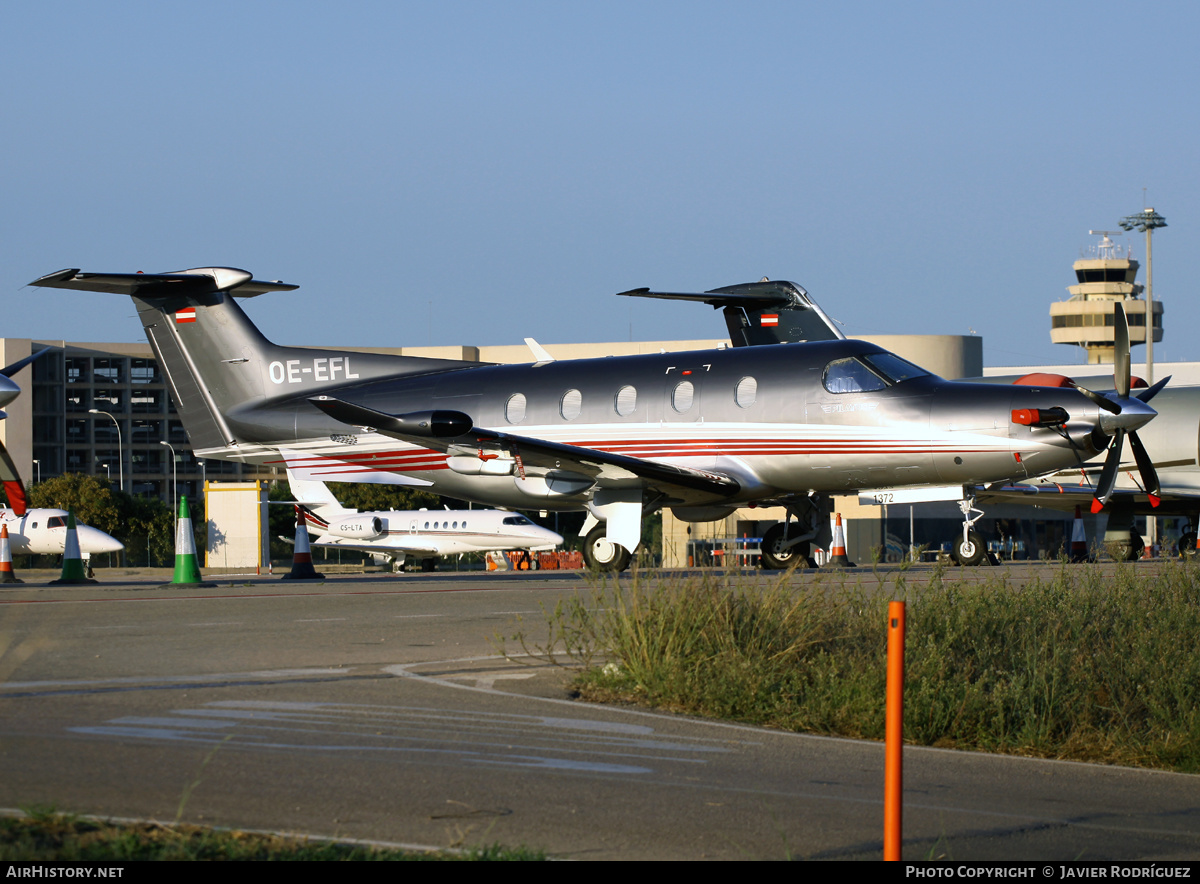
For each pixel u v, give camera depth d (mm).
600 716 20484
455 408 54781
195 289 58719
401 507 168125
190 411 60125
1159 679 23734
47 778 14570
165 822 12953
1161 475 78625
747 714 21641
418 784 15242
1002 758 19906
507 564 120688
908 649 24469
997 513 126625
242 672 23172
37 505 159250
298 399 58219
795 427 48719
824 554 53531
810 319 61656
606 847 13156
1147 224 121625
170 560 163000
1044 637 26469
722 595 25391
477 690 21953
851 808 15422
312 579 56906
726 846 13406
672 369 51688
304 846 12258
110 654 25422
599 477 49656
